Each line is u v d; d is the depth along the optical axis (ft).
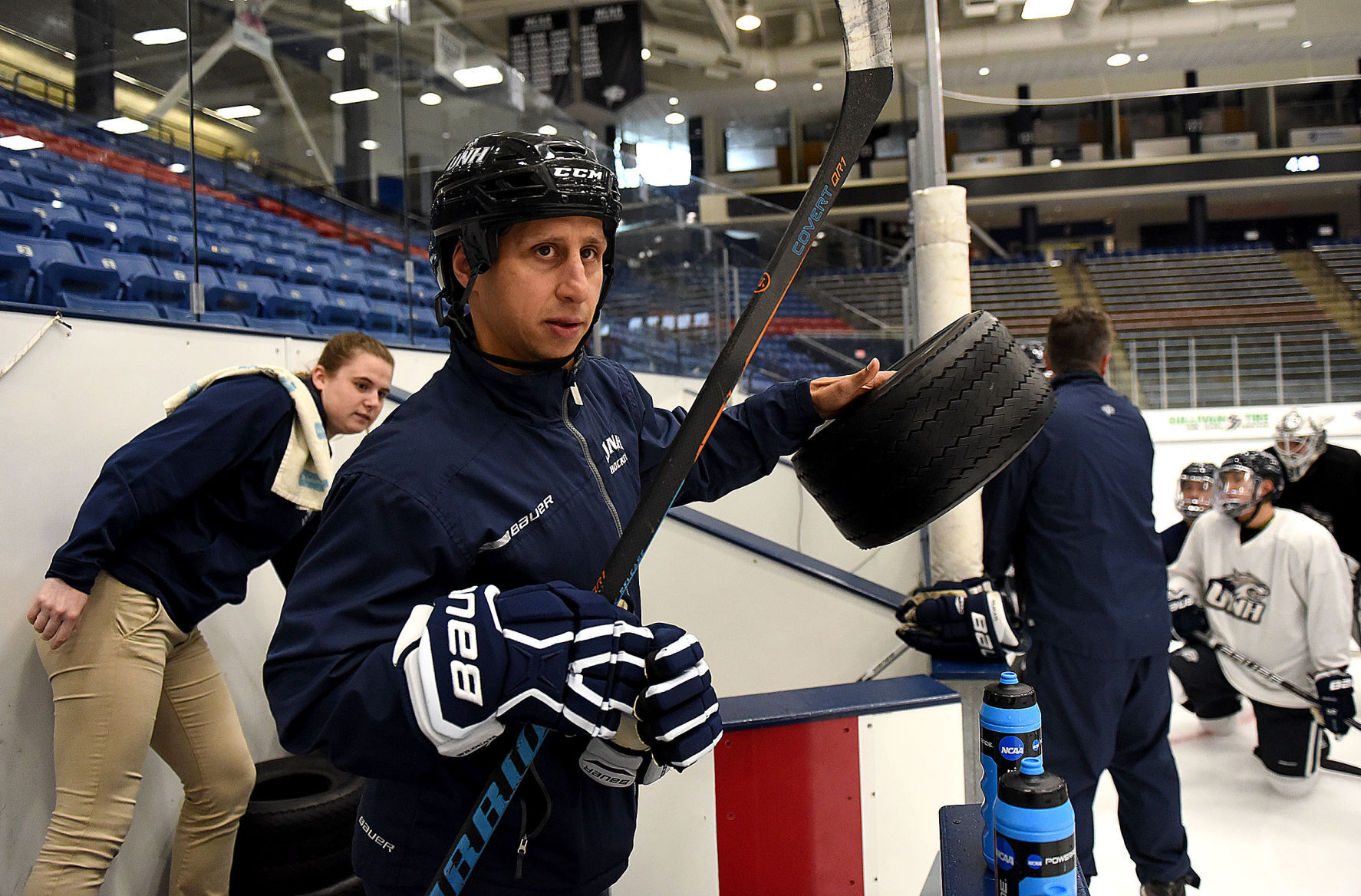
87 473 6.06
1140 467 6.82
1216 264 49.26
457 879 2.53
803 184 48.55
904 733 5.42
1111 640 6.57
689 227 19.63
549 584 2.43
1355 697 11.57
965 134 51.78
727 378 2.83
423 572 2.55
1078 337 7.23
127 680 5.09
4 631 5.43
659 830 5.29
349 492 2.58
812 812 5.30
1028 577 6.95
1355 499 11.56
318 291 12.25
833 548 13.08
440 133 17.70
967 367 3.42
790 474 13.10
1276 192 50.42
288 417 5.61
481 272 2.61
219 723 5.70
